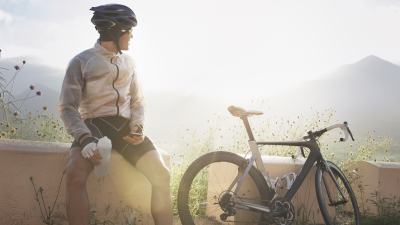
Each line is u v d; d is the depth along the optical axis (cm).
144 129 189
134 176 204
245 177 218
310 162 243
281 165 259
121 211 202
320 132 247
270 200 219
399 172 309
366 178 322
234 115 230
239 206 212
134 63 197
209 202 265
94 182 195
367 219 293
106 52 177
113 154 197
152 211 174
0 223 179
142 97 206
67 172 152
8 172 179
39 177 185
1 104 245
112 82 180
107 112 179
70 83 163
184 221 204
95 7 177
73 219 148
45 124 283
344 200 249
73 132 152
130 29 180
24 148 184
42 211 186
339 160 361
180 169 349
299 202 265
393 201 304
